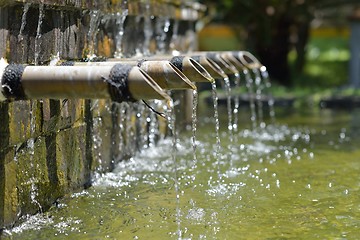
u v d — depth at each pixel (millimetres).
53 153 7062
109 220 6637
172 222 6570
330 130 12945
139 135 10266
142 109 10352
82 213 6867
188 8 13875
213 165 9383
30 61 6445
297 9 18688
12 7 5980
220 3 18422
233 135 12281
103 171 8680
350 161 9797
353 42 18578
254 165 9430
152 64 6781
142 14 10555
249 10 18625
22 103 6211
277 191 7871
